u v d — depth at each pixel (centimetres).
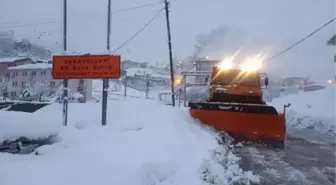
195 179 530
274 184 536
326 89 2342
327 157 745
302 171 618
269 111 866
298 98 2331
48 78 5006
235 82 1085
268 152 779
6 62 5959
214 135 876
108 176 457
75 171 465
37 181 413
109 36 923
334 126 1289
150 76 6919
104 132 758
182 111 1066
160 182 498
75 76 862
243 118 898
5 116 879
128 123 848
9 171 445
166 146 656
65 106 885
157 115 965
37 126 743
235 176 568
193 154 674
